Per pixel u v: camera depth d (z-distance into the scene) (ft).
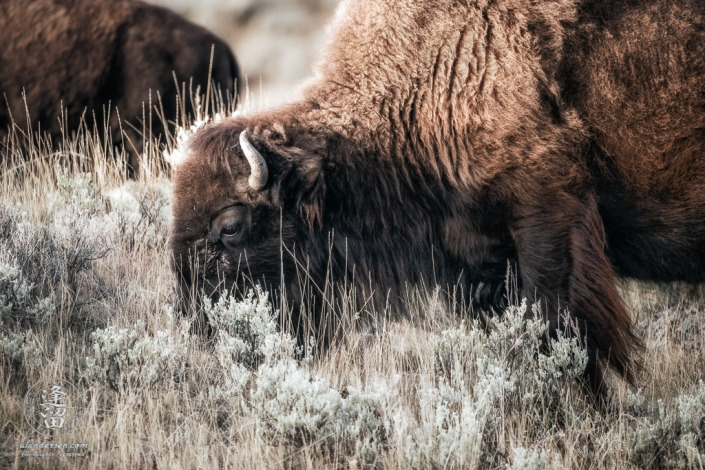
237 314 52.39
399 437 43.27
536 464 42.42
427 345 56.80
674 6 54.34
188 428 46.11
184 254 55.21
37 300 56.29
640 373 56.49
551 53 54.19
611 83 54.13
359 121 57.47
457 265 58.54
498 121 53.83
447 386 47.55
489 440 45.65
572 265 53.01
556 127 53.62
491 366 48.80
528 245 53.72
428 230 58.23
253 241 56.03
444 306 59.98
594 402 52.06
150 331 57.16
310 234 57.31
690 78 53.83
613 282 54.24
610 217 56.65
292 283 57.11
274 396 46.19
